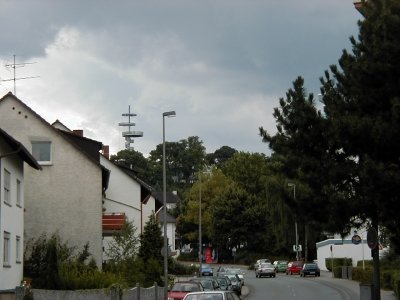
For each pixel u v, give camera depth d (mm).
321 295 45344
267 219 102688
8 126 40469
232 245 106812
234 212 104938
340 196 21734
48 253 29719
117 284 29438
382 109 21109
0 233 28094
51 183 40781
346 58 22281
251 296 46281
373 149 21062
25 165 40781
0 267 28047
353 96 21828
